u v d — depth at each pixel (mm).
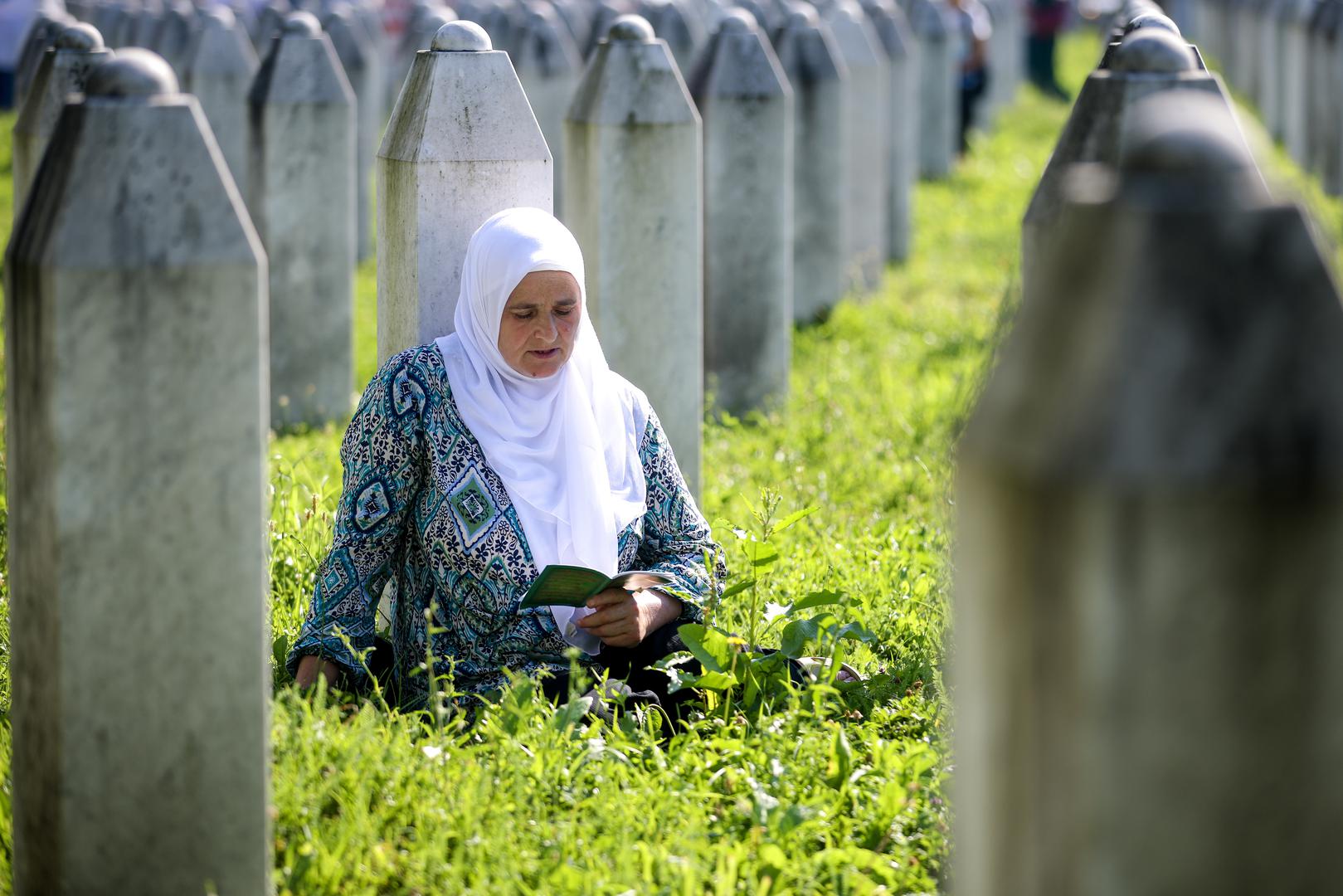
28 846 7098
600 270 14375
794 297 23703
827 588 11773
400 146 11352
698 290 14570
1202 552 4902
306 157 18266
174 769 6820
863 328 23344
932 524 13328
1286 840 5109
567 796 8312
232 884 6961
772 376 18734
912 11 38719
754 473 15859
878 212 25844
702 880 7539
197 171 6480
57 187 6438
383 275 11727
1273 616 4949
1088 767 5082
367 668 9594
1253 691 4988
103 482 6539
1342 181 33938
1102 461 4910
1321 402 4941
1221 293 4949
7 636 10578
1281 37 42969
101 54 15664
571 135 14617
